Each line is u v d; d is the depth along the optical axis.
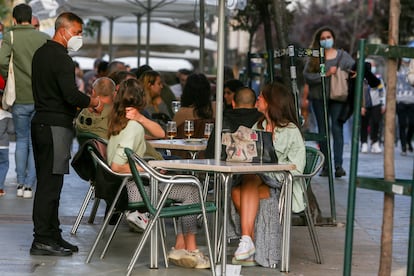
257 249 10.73
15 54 14.98
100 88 11.70
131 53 37.88
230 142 10.35
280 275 10.38
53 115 10.93
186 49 36.31
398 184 7.80
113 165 10.39
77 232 12.88
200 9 20.30
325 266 10.95
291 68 14.06
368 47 7.80
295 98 14.02
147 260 11.06
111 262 10.88
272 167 9.99
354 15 60.19
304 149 10.84
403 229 13.84
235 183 10.94
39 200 11.14
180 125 14.27
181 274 10.28
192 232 10.67
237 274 10.25
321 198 17.09
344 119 20.19
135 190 10.62
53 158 10.98
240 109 11.45
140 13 26.12
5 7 32.44
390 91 7.99
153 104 15.59
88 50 39.19
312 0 65.00
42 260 10.91
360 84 7.86
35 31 15.00
